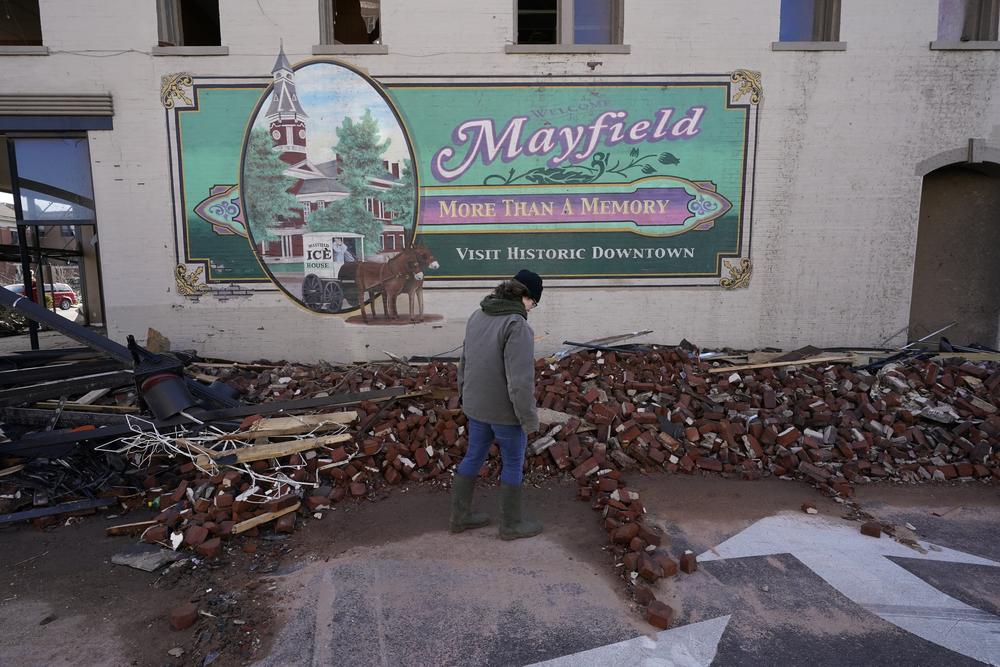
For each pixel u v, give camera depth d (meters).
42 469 4.27
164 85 6.83
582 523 3.88
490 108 7.02
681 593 3.08
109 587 3.15
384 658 2.59
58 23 6.71
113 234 6.98
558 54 6.96
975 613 2.91
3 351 9.49
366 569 3.31
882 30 7.03
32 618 2.87
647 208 7.19
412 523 3.88
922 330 8.18
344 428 4.72
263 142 6.96
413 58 6.94
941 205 8.02
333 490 4.23
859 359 6.48
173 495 3.99
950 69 7.11
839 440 4.92
